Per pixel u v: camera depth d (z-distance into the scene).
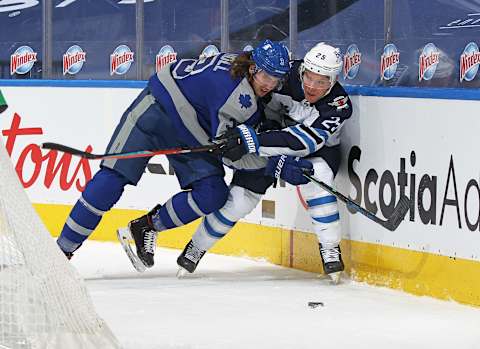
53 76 24.08
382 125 16.36
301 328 13.50
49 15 22.50
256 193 16.80
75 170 21.33
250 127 15.83
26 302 11.05
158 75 16.50
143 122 16.38
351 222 17.11
